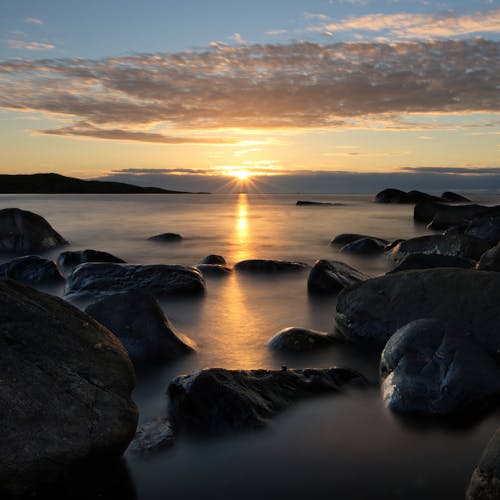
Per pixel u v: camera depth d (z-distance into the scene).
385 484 3.09
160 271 8.24
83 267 8.37
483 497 2.74
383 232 20.03
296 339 5.55
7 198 59.97
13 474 2.81
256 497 2.99
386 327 5.54
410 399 3.94
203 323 6.64
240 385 3.93
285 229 21.17
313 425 3.74
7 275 9.20
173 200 61.44
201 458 3.37
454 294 5.45
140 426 3.73
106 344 3.64
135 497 3.00
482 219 14.66
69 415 3.08
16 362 3.18
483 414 3.89
